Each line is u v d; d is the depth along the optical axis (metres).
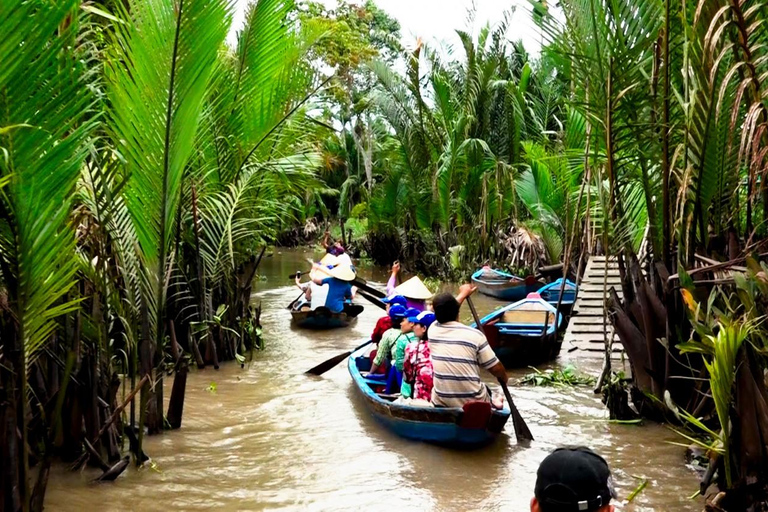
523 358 9.85
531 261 18.39
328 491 5.59
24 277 4.01
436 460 6.26
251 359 10.10
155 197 5.66
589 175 9.17
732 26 5.82
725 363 4.64
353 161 36.94
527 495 5.53
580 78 7.29
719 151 6.20
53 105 3.87
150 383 6.03
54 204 3.97
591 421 7.34
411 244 24.59
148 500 5.33
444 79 21.72
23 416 4.17
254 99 9.66
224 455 6.33
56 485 5.41
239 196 9.30
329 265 13.99
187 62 5.32
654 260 7.00
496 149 21.62
